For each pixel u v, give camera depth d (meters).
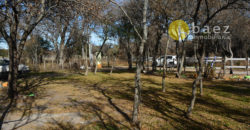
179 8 7.92
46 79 11.32
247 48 21.70
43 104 5.37
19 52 6.40
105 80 11.02
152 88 8.10
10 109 4.88
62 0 6.10
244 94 6.77
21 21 8.29
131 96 6.50
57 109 4.86
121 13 10.27
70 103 5.48
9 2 5.65
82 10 5.61
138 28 10.45
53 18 7.36
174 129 3.58
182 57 12.45
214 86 8.70
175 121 4.02
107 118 4.18
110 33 13.42
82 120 4.05
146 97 6.29
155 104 5.40
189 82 10.16
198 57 4.43
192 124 3.84
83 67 20.44
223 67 12.73
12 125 3.78
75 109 4.87
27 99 5.99
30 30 6.51
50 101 5.72
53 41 17.83
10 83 6.19
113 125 3.77
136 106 3.86
